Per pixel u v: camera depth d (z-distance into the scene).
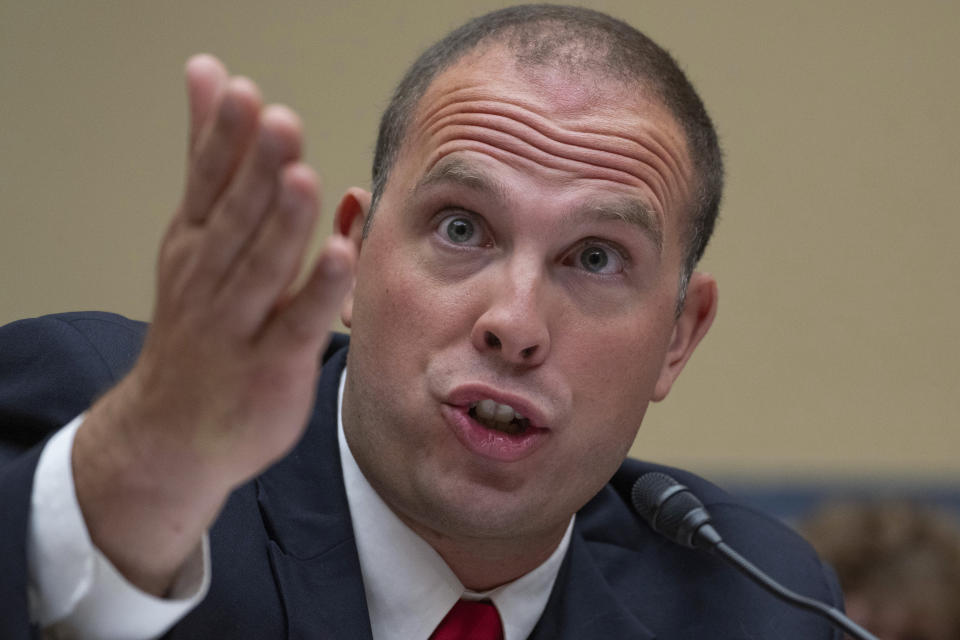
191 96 1.31
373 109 4.90
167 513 1.43
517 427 2.00
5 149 4.68
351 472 2.17
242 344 1.32
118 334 2.18
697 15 5.26
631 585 2.45
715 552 2.23
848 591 3.86
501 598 2.21
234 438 1.38
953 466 5.34
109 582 1.46
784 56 5.30
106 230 4.73
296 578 2.03
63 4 4.71
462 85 2.03
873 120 5.35
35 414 2.02
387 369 1.99
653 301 2.07
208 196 1.29
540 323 1.91
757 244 5.32
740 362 5.32
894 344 5.37
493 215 1.96
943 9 5.37
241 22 4.82
